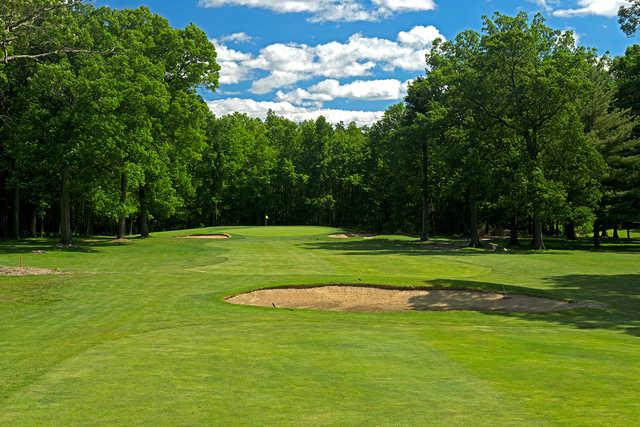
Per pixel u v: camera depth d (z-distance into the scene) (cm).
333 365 878
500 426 586
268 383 767
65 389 745
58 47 2997
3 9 2484
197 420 613
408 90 5850
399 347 1034
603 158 4828
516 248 4950
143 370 847
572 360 923
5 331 1208
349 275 2397
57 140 3167
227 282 2033
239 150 8325
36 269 2281
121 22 4297
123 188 4097
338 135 9731
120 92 3328
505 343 1092
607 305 1803
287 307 1777
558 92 4250
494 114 4644
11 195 4950
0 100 3591
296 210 9362
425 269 2852
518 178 4303
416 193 6188
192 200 8112
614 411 637
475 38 4906
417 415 626
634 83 4406
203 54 4672
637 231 8731
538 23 4712
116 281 2012
